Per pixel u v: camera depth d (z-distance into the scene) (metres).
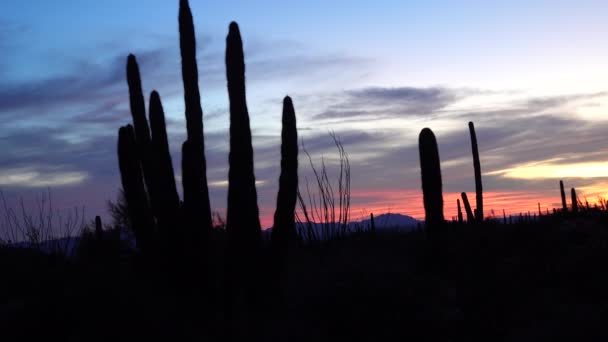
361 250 18.19
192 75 13.64
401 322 12.34
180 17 13.80
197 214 13.41
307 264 16.70
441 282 15.00
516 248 18.25
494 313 13.18
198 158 13.48
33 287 14.86
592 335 11.83
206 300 13.26
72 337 11.84
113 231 25.41
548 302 13.79
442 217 16.47
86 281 13.93
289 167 13.77
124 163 14.84
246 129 13.22
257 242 13.25
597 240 17.03
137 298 12.91
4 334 12.13
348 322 12.34
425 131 16.50
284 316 13.04
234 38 13.36
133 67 14.77
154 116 14.20
